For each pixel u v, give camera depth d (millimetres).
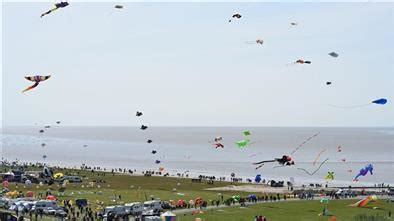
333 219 86375
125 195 120562
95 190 129250
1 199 96500
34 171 168375
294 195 125750
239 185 153750
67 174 171125
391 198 121625
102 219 82750
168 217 77312
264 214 94375
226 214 93375
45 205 89000
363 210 101250
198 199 102625
